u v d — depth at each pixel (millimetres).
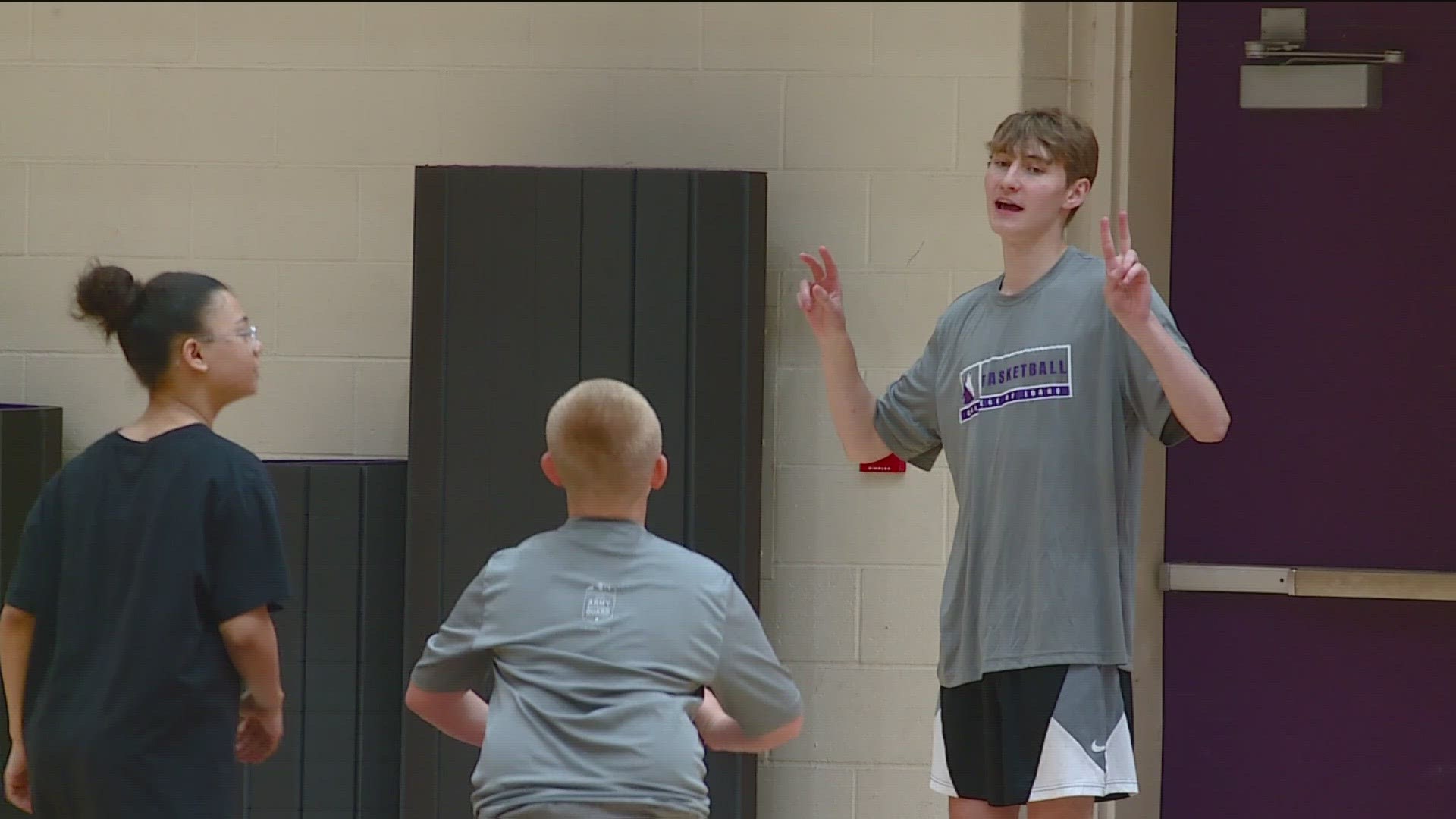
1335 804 14133
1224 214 14188
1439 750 14000
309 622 13711
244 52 14578
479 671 9141
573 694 8562
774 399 14406
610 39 14461
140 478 9742
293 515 13695
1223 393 14227
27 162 14688
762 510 14266
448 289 13625
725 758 13609
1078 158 10695
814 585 14398
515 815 8383
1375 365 14047
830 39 14336
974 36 14203
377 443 14641
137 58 14602
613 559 8883
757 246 13602
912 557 14359
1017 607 10445
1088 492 10422
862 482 14383
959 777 10867
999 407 10664
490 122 14539
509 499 13578
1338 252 14078
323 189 14586
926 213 14305
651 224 13578
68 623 9727
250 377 10219
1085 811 10508
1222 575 14078
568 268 13594
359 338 14625
